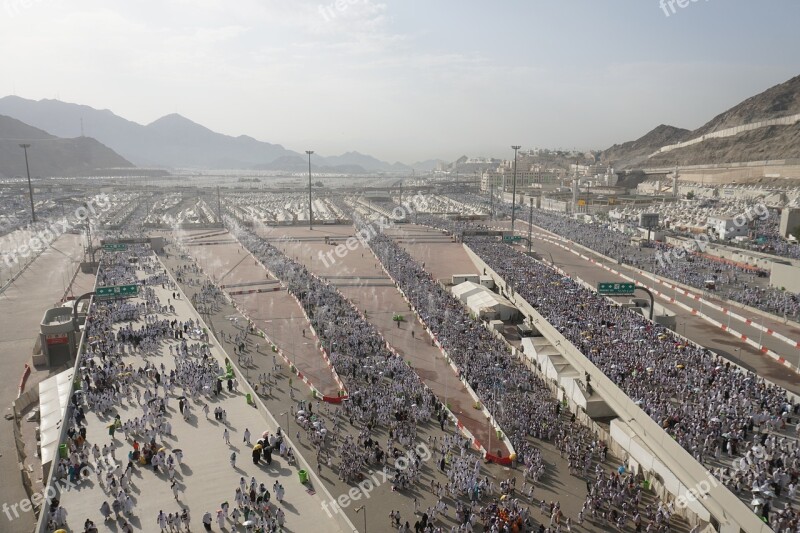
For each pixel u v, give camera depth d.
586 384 50.94
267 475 39.56
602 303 74.69
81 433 42.97
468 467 40.22
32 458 45.97
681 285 95.75
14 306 92.38
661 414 40.75
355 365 59.81
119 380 53.97
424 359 64.38
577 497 37.84
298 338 71.06
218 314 81.94
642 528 34.84
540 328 68.62
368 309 85.62
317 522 34.38
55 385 53.59
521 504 36.84
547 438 45.94
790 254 108.56
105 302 85.00
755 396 44.03
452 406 51.81
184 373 55.53
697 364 51.28
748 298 83.31
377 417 48.34
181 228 177.00
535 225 173.75
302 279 103.62
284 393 53.81
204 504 35.50
